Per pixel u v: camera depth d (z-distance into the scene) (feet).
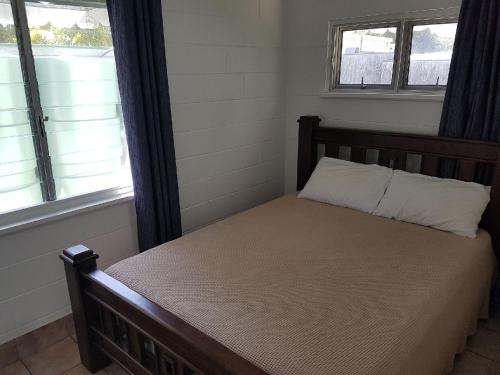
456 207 7.16
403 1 8.01
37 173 6.66
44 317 6.90
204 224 9.27
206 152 8.89
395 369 3.99
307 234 7.04
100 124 7.29
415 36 8.18
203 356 3.78
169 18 7.56
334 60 9.33
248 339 4.25
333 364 3.88
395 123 8.71
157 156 7.43
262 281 5.47
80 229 7.11
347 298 5.06
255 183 10.29
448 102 7.63
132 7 6.58
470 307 6.21
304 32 9.60
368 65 8.91
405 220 7.62
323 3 9.10
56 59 6.52
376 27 8.58
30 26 6.15
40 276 6.72
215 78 8.66
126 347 5.26
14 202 6.47
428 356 4.75
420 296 5.14
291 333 4.34
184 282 5.43
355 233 7.07
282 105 10.41
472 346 6.59
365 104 9.03
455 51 7.34
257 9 9.14
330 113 9.64
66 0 6.40
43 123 6.55
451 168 7.89
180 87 8.04
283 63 10.11
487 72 7.12
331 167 8.98
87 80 6.96
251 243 6.68
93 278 5.14
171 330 4.04
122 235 7.78
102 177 7.53
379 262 6.02
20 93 6.24
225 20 8.55
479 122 7.39
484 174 7.66
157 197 7.59
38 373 6.06
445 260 6.10
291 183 10.98
